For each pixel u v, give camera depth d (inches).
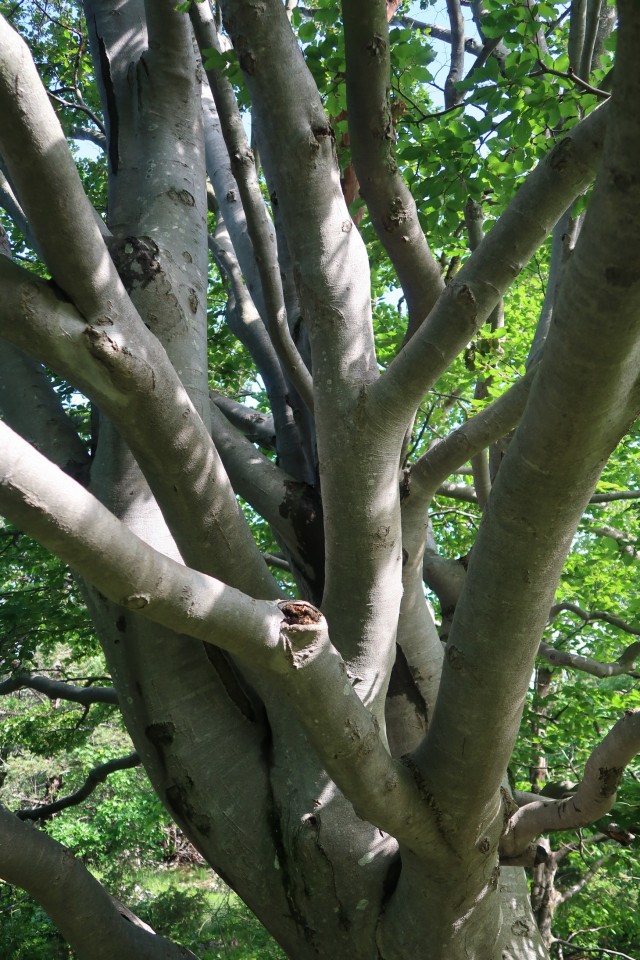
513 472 73.6
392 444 111.8
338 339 111.3
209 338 327.6
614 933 454.0
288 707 127.0
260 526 335.0
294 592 310.0
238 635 71.5
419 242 116.2
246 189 129.6
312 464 159.0
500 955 113.7
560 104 145.3
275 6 106.0
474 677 86.8
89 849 558.9
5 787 714.8
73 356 86.4
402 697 155.8
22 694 689.0
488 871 104.4
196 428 100.6
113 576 61.7
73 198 78.7
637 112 49.0
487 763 92.2
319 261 112.0
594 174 92.2
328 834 119.5
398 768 94.8
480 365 203.2
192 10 139.9
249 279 189.5
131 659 128.3
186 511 108.3
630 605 314.7
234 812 124.6
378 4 96.7
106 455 134.6
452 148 149.6
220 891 552.7
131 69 148.2
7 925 345.4
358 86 102.3
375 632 120.0
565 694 301.3
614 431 68.9
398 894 111.9
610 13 195.6
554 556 78.6
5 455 55.0
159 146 143.2
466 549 366.9
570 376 63.2
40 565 301.3
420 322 125.4
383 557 117.0
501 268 95.7
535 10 142.9
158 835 581.0
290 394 167.0
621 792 181.8
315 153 110.1
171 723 126.9
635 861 339.0
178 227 137.9
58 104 273.9
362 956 116.4
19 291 82.7
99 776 242.5
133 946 129.6
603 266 56.1
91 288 85.0
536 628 84.2
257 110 110.6
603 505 348.5
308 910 119.6
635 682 299.4
